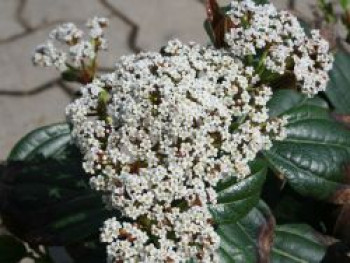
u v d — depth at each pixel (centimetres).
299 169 19
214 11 21
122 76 18
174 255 16
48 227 19
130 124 17
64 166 20
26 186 20
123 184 16
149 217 16
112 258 16
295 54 20
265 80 20
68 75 20
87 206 19
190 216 16
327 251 21
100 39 20
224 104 18
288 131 20
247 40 19
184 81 17
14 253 22
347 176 20
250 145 17
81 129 17
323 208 22
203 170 17
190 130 17
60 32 20
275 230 21
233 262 18
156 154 17
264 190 22
